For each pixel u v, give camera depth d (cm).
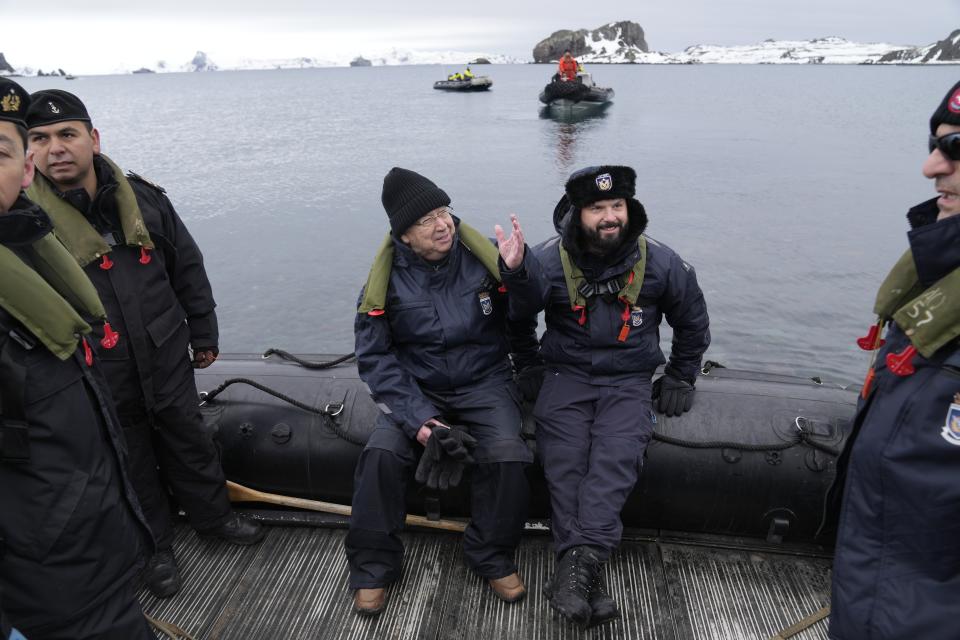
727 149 3073
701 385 270
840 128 3991
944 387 136
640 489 253
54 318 139
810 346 941
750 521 253
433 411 230
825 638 217
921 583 142
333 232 1680
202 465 253
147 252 226
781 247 1420
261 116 6072
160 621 229
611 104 5616
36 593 141
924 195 1995
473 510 237
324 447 270
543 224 1775
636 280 234
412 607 233
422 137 3816
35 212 145
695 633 221
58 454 141
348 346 991
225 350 980
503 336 250
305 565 255
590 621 214
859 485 152
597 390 247
